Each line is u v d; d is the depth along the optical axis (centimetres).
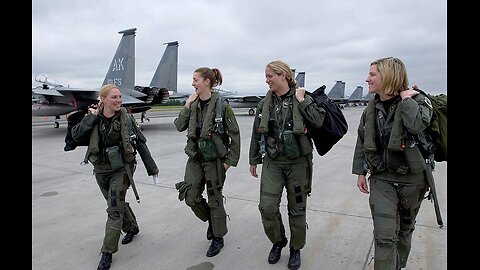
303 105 237
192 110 280
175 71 1847
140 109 1620
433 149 201
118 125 271
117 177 275
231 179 569
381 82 199
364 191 238
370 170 215
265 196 256
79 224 367
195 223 364
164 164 715
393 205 208
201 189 294
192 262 278
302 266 267
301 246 264
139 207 420
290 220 263
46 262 281
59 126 1927
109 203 272
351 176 583
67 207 426
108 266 268
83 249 305
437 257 275
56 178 594
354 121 2262
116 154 266
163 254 293
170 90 1839
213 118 274
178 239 324
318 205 420
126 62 1583
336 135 249
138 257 288
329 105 251
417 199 212
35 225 364
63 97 1614
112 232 268
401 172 200
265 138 256
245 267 269
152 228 351
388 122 204
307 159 257
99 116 269
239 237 327
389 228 204
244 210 405
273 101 259
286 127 245
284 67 246
